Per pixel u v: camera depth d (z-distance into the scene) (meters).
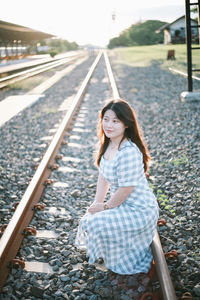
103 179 3.02
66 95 11.43
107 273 2.86
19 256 3.05
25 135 6.82
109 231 2.65
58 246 3.23
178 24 47.97
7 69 21.38
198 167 4.71
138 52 34.31
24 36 36.84
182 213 3.68
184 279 2.72
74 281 2.78
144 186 2.78
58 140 5.83
